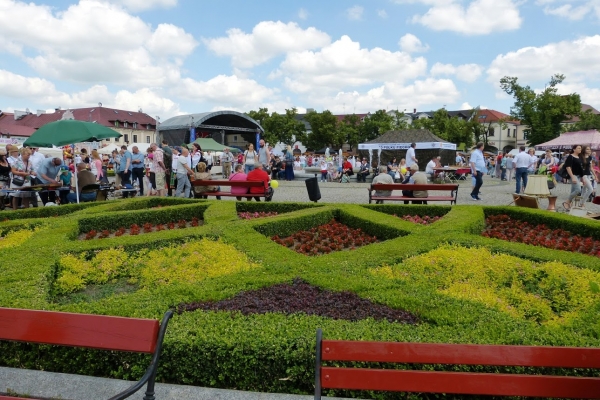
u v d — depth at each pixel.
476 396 3.41
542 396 2.76
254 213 11.55
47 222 9.37
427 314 4.31
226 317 4.13
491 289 5.75
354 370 2.84
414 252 6.96
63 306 4.43
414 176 13.46
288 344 3.57
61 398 3.51
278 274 5.82
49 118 74.12
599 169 19.70
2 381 3.70
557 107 47.78
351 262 6.43
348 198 17.77
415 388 2.81
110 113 75.94
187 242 7.86
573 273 6.08
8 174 14.02
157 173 15.97
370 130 71.12
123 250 7.41
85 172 14.34
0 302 4.50
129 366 3.74
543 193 12.20
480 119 94.44
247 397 3.45
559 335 3.74
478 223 9.30
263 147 18.81
